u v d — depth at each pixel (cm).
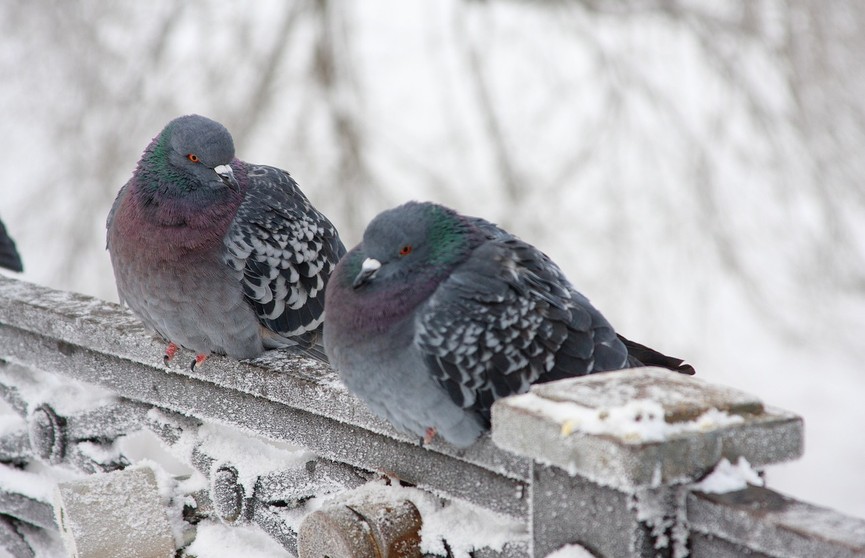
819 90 2138
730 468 378
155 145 743
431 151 2312
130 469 597
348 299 569
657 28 2261
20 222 2194
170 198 729
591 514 397
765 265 2391
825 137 2178
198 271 727
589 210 2222
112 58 2175
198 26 2245
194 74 2231
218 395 636
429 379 542
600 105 2266
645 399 386
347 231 2198
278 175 809
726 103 2161
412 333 550
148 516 583
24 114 2155
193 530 629
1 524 772
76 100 2128
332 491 588
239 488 616
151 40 2180
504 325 547
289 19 2225
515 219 2178
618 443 359
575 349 560
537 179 2228
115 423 702
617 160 2206
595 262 2198
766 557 362
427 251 566
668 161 2223
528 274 575
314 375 589
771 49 2127
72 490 570
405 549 497
